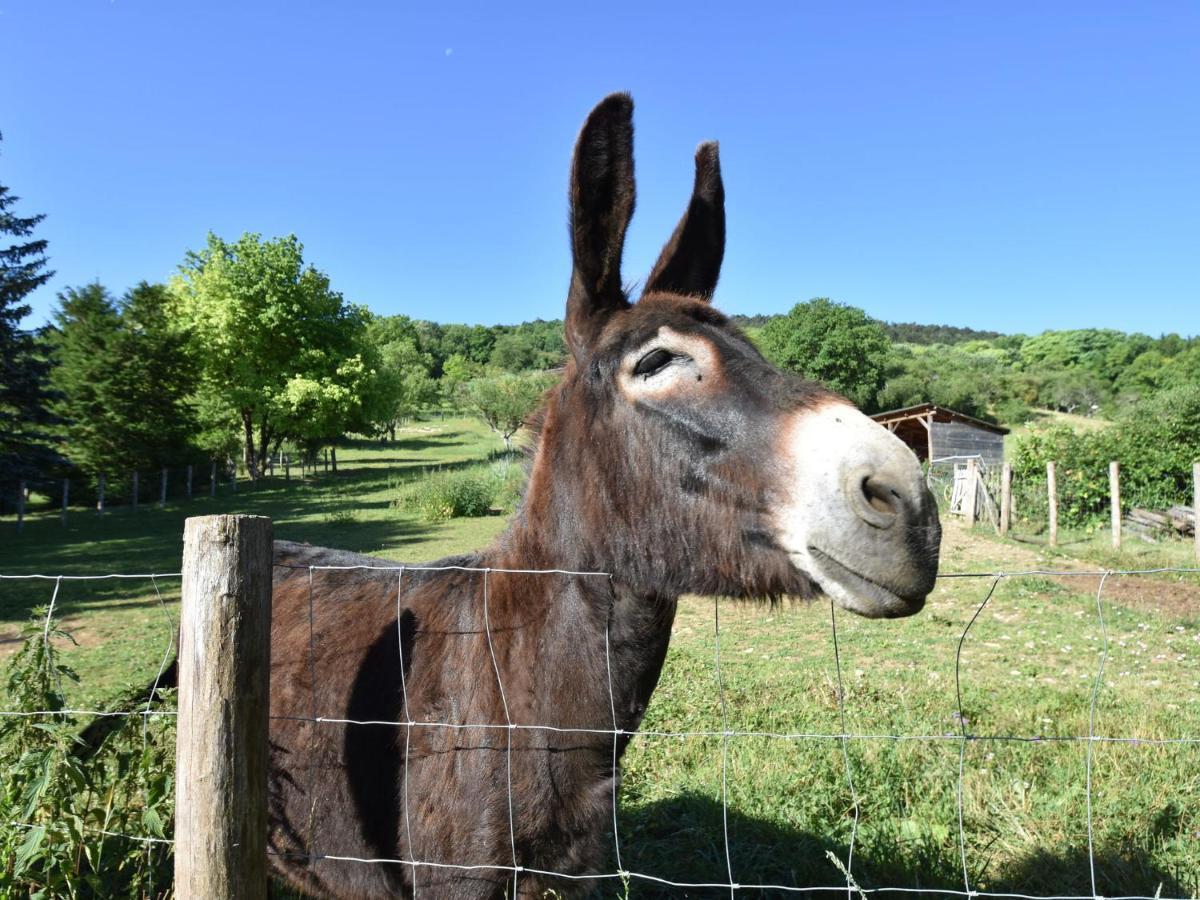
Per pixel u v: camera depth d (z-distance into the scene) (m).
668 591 2.10
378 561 3.29
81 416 30.86
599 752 2.21
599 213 2.26
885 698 6.09
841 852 3.68
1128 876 3.42
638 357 2.11
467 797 2.20
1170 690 6.53
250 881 2.02
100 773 2.71
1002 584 11.10
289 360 38.91
